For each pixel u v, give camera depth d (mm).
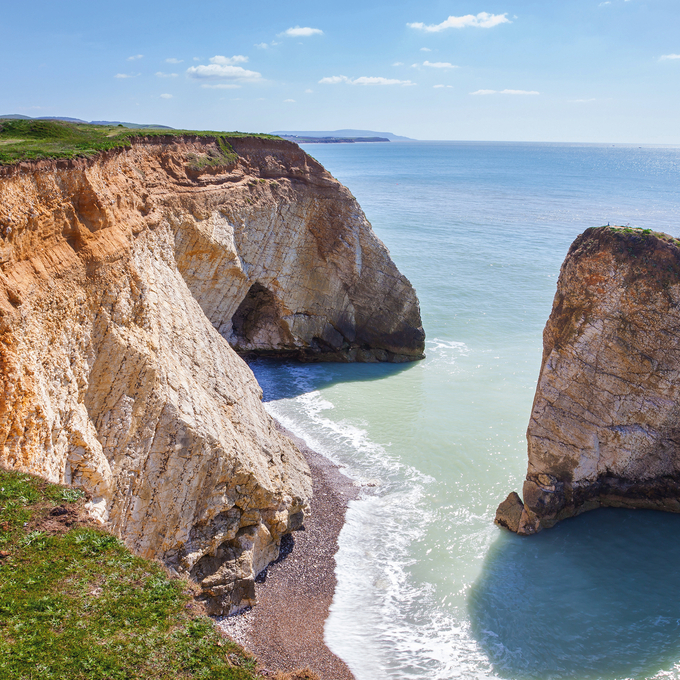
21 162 17375
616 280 23094
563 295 24922
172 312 25172
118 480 18031
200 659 10750
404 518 26984
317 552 24797
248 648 19250
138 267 22875
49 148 21578
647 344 23000
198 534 20984
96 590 11508
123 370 19297
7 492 12961
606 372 23828
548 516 25141
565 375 24406
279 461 26859
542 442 25000
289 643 19719
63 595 11133
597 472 25031
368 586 22797
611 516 25375
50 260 17578
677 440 23859
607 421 24203
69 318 17547
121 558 12484
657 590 21516
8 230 15758
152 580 12148
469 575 23047
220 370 26609
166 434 19812
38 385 14844
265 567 23797
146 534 19094
